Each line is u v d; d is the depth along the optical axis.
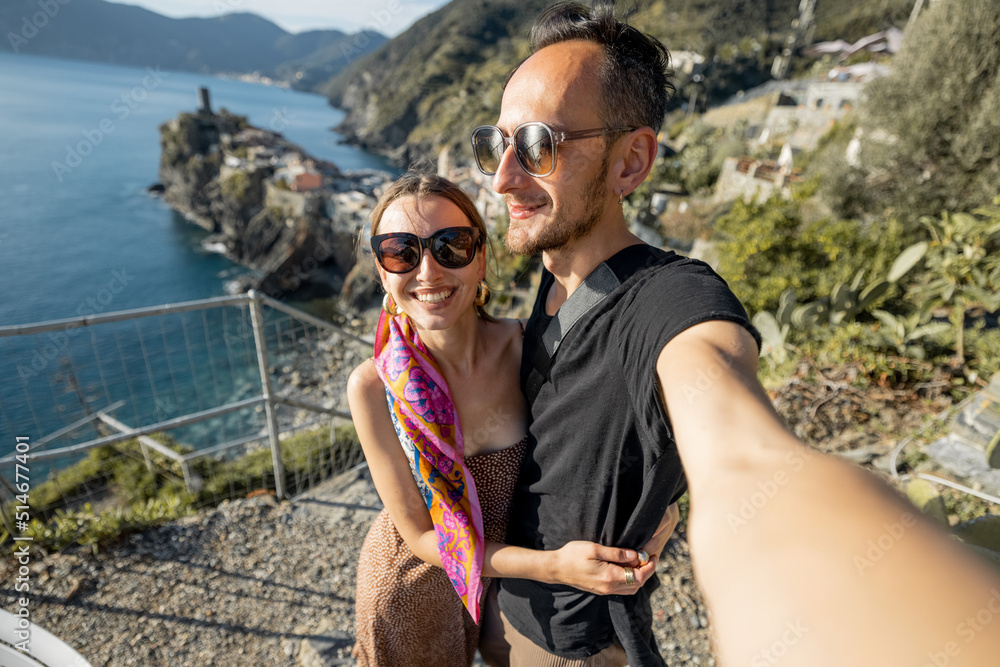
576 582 1.09
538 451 1.17
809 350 5.83
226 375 24.22
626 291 0.93
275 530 3.42
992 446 3.40
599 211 1.02
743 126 38.19
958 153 10.40
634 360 0.83
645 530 1.04
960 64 10.52
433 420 1.23
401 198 1.17
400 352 1.27
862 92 12.93
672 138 45.75
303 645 2.61
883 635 0.27
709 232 22.95
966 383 4.90
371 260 1.34
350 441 5.89
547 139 0.98
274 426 3.69
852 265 8.27
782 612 0.32
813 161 24.05
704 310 0.72
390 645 1.47
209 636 2.71
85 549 3.22
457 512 1.24
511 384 1.32
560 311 1.07
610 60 0.97
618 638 1.27
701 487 0.48
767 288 8.84
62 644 2.54
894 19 33.62
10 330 2.64
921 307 5.64
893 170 12.09
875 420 4.52
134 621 2.79
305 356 23.86
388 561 1.45
